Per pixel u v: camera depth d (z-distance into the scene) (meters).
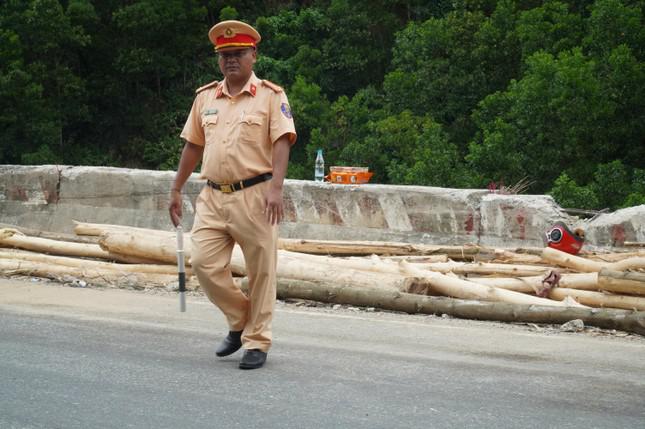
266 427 4.45
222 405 4.83
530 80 22.91
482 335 6.84
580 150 22.95
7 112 33.53
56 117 34.94
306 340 6.60
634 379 5.49
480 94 27.11
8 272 9.79
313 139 28.66
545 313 7.29
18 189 13.49
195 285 9.12
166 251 9.48
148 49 36.03
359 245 9.91
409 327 7.14
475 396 5.04
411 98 27.84
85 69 37.72
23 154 34.22
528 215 9.95
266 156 5.67
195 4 36.31
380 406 4.82
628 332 7.01
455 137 27.22
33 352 6.09
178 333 6.80
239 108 5.66
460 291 8.04
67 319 7.34
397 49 31.16
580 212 10.81
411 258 9.40
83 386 5.23
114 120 37.38
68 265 9.88
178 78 37.78
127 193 12.73
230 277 5.80
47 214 13.26
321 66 32.69
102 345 6.34
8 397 5.00
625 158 23.61
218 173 5.66
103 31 36.81
